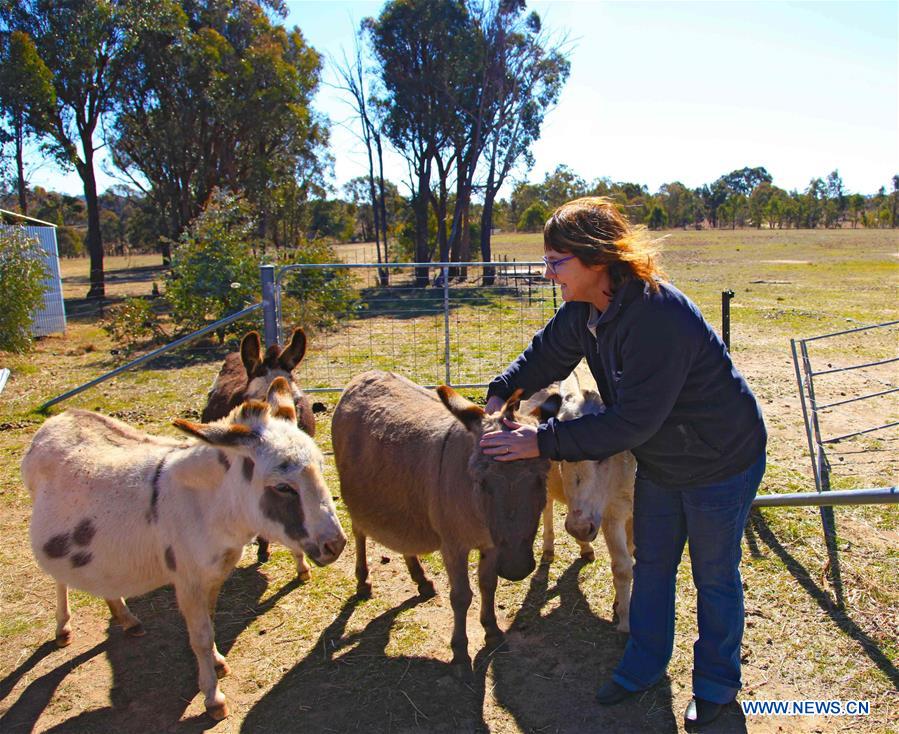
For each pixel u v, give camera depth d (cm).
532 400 472
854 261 3594
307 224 6344
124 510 356
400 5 3116
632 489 405
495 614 427
